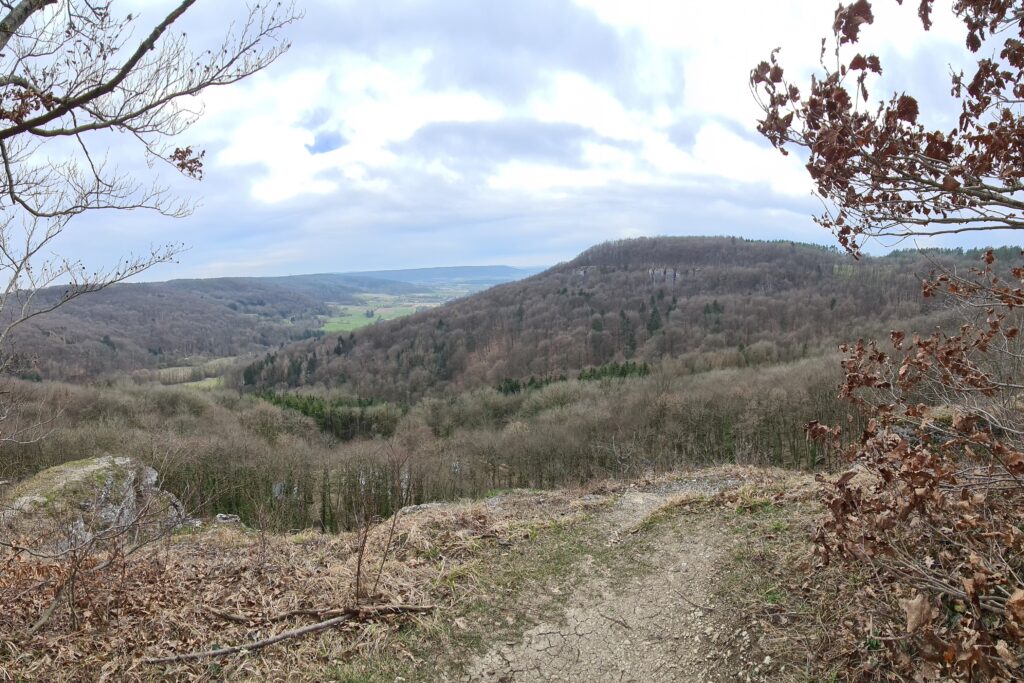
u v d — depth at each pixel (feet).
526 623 22.16
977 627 8.93
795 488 30.55
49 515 38.09
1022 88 9.48
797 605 19.49
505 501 41.83
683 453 113.29
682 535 28.07
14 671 16.94
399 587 24.03
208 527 44.80
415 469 96.89
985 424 13.03
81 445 83.92
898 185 9.04
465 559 27.55
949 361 11.76
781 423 110.63
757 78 8.79
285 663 18.88
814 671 16.15
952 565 12.75
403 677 18.89
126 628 19.83
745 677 16.99
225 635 20.17
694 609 21.54
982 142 8.95
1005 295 10.62
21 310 17.08
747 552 24.43
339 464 104.01
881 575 15.51
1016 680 10.12
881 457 11.55
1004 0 9.21
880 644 15.56
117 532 22.39
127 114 16.37
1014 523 12.26
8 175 16.06
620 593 24.00
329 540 33.45
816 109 8.43
